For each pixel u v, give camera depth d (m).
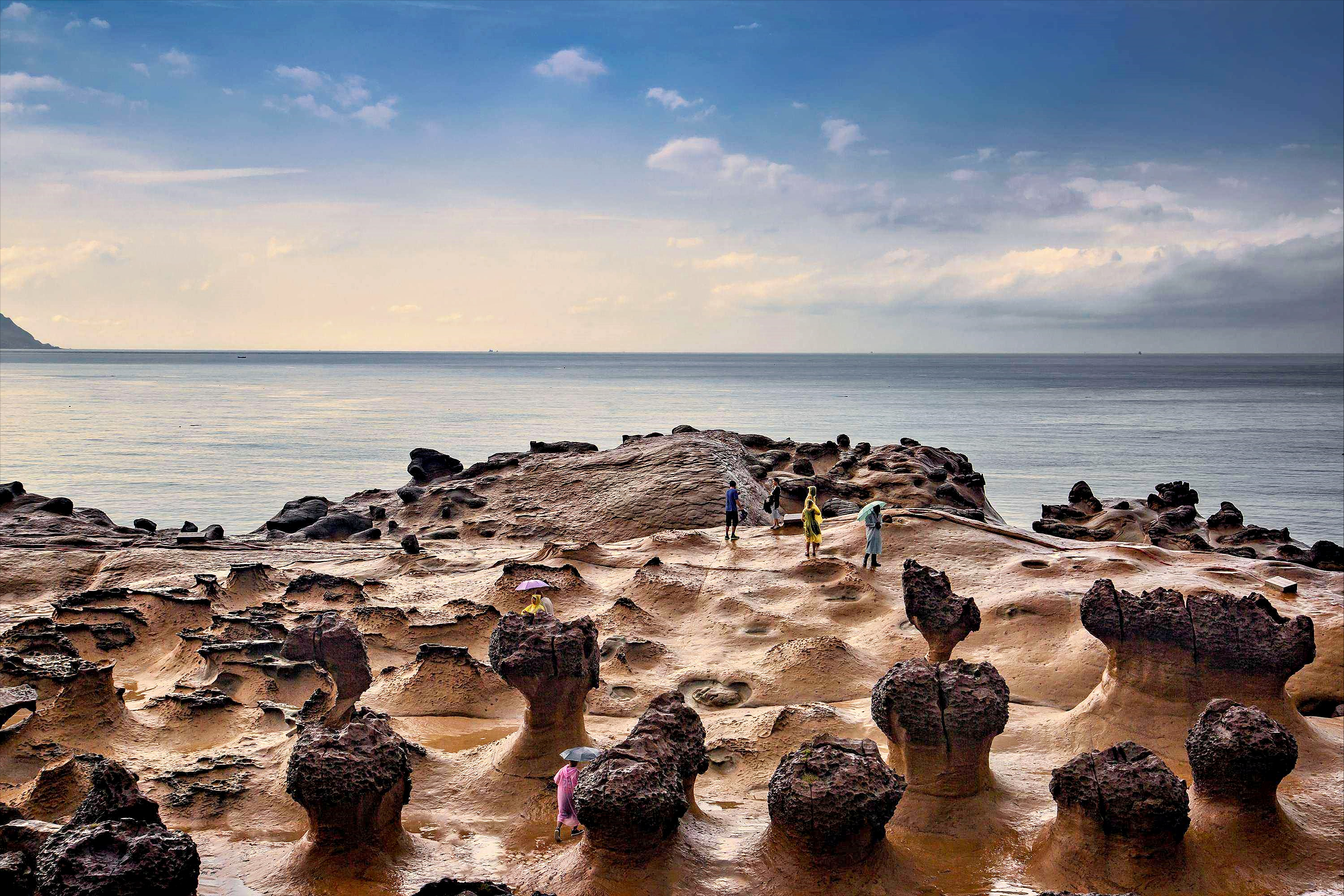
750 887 8.32
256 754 10.78
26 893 7.25
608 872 8.24
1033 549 19.28
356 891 8.20
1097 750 11.05
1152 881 8.33
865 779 8.17
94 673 11.45
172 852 6.89
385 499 34.88
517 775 10.29
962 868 8.75
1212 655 11.14
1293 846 8.94
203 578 17.73
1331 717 12.86
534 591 14.87
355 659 11.65
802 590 17.67
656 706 9.63
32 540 24.17
